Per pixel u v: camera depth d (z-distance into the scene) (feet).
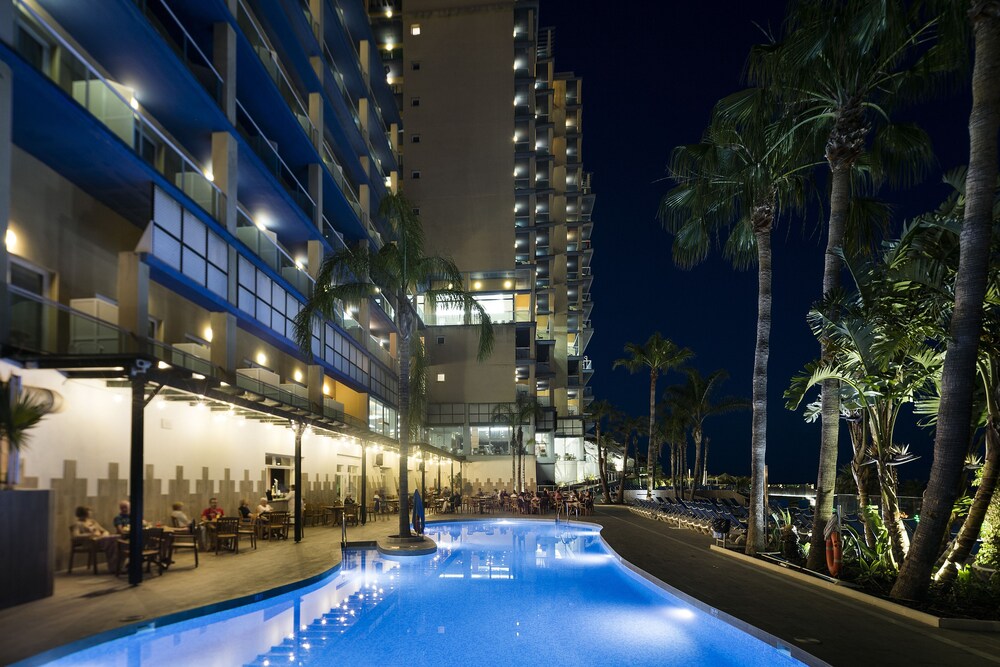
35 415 30.99
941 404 30.42
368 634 29.17
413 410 76.79
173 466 52.80
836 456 41.45
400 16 205.57
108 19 49.44
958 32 31.86
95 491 42.37
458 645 27.48
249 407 51.34
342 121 119.44
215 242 60.23
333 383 109.09
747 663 25.14
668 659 25.64
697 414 157.79
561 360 247.70
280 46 92.32
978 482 39.34
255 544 55.06
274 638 28.30
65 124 41.27
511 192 190.39
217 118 63.31
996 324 32.30
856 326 37.04
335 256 64.39
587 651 26.66
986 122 29.30
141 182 48.62
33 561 30.12
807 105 44.60
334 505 80.59
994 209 34.04
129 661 24.56
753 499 49.90
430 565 51.01
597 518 96.22
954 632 25.49
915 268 35.65
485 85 195.00
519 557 56.95
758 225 51.24
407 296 64.03
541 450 219.61
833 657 22.09
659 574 40.45
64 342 38.93
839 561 37.27
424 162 193.47
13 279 42.32
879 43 37.70
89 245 49.52
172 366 36.96
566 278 253.24
